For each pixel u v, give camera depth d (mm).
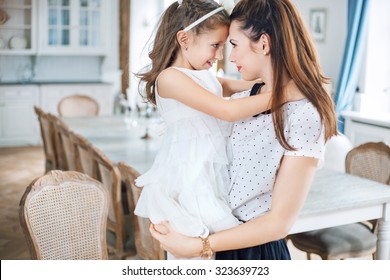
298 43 1327
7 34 8711
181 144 1444
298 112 1332
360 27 5805
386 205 3051
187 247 1365
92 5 9016
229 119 1342
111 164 3240
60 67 9328
